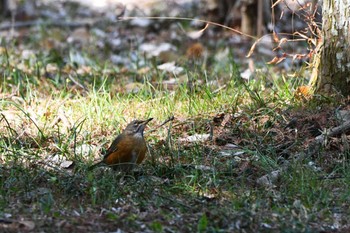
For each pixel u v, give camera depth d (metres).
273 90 13.71
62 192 10.20
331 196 10.10
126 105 13.70
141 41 21.84
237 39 21.48
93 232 8.97
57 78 15.63
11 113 13.49
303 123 12.35
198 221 9.34
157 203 9.80
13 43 19.84
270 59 18.92
